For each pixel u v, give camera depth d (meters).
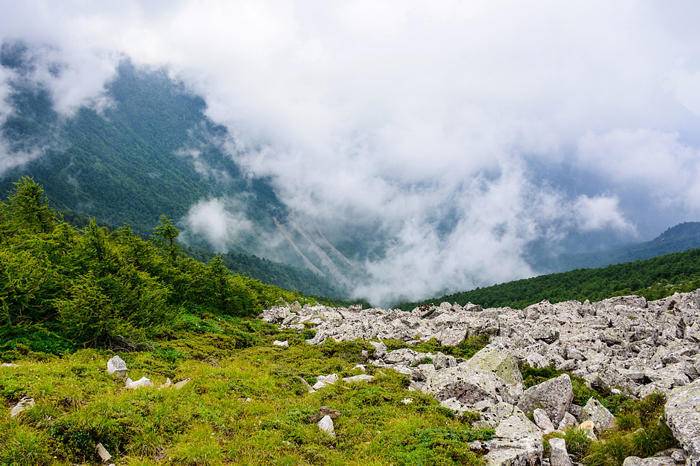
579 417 17.48
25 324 24.66
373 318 50.78
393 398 18.58
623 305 49.25
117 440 12.69
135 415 13.73
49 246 33.12
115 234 47.81
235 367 23.06
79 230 38.84
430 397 18.84
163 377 20.62
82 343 24.52
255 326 47.41
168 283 44.94
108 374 17.83
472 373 20.48
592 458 13.62
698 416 11.67
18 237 34.19
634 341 33.22
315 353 32.19
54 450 11.59
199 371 20.50
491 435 14.41
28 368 16.23
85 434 12.32
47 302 26.44
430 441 13.62
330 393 19.25
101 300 25.20
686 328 35.72
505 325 38.47
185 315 41.78
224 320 46.88
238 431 14.35
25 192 41.28
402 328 41.03
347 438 14.88
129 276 29.69
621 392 21.20
